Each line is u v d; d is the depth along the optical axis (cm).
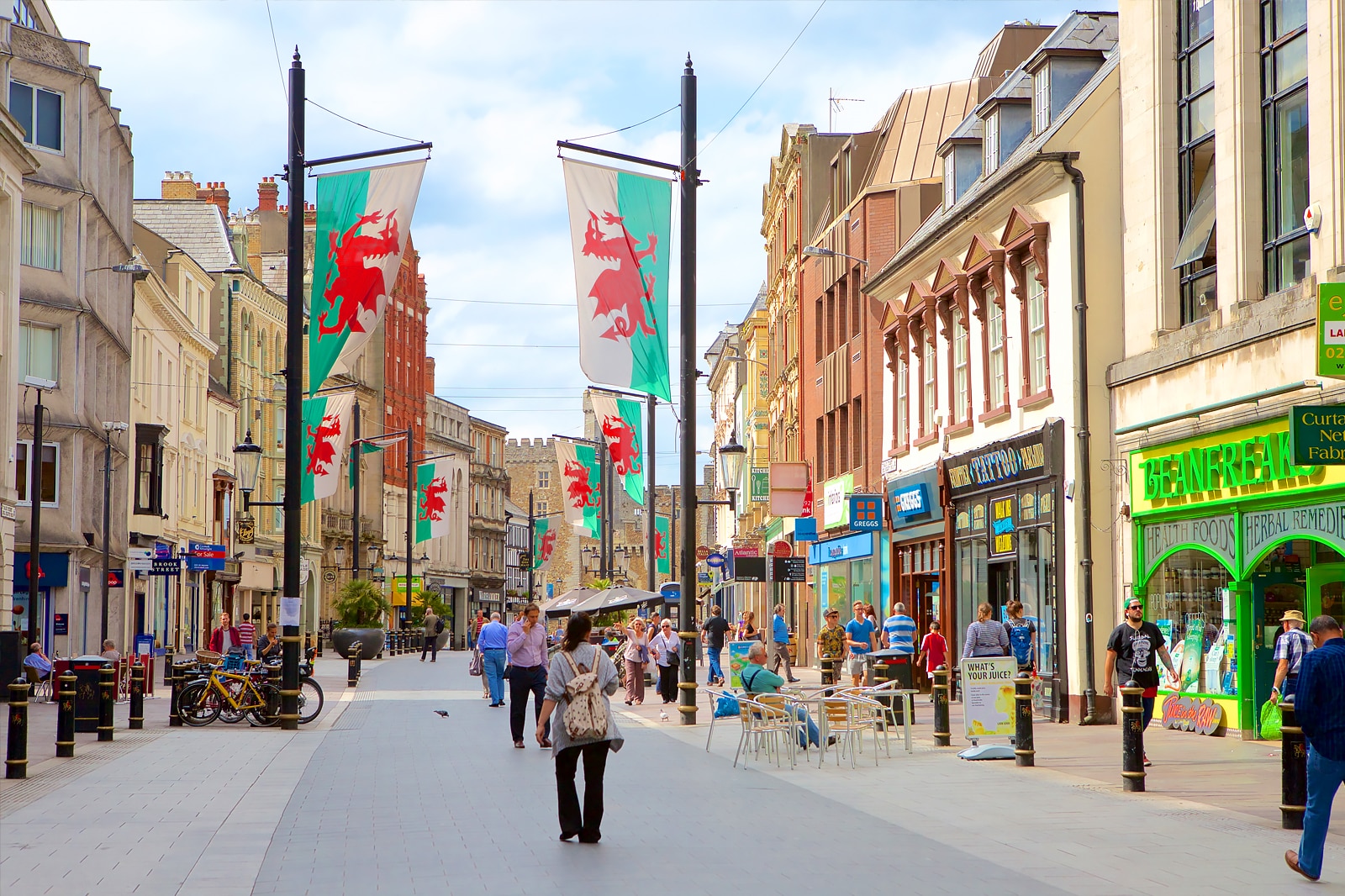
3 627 3403
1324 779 927
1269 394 1820
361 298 2078
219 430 6550
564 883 935
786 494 3048
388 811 1305
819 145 4641
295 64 2298
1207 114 2088
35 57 3978
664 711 2734
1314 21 1767
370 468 9031
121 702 3002
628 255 2133
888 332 3422
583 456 5222
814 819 1238
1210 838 1110
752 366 6462
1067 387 2356
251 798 1407
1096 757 1750
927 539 3192
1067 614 2347
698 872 976
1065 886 916
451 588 10694
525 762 1769
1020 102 2844
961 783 1505
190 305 5956
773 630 3241
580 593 3703
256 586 7000
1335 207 1716
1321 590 1820
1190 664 2083
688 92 2420
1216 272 2003
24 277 3950
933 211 3678
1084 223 2322
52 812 1304
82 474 4159
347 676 4028
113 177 4675
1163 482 2109
